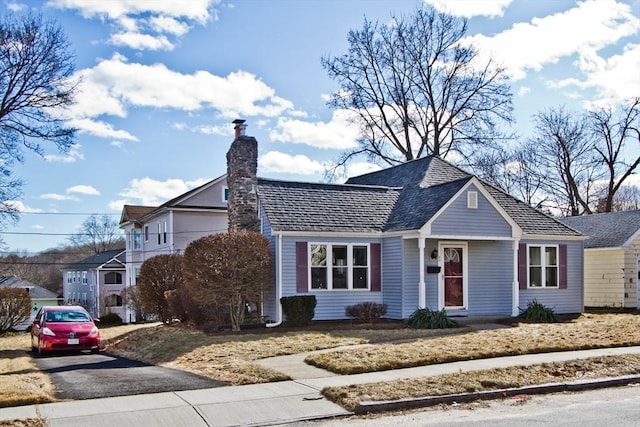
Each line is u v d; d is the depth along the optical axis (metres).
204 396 10.11
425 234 20.66
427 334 17.39
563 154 46.34
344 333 17.89
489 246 23.22
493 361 12.88
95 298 53.84
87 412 9.02
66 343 18.36
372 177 29.41
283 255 20.73
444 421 8.66
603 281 28.22
